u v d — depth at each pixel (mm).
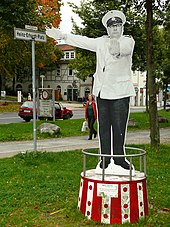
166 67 34281
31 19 25281
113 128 7152
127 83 7156
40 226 6500
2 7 23328
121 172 7047
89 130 20344
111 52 7129
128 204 6566
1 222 6664
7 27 25922
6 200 7926
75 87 79938
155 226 6465
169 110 45594
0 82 74062
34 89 11953
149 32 14227
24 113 31812
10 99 60594
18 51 37094
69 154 13492
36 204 7723
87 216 6730
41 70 79750
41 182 9398
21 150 15047
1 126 23656
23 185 9086
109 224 6496
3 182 9367
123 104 7117
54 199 8039
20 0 24000
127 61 7195
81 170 10836
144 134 21594
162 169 11250
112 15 7168
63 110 33688
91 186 6707
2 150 15086
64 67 81375
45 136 19641
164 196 8422
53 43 42969
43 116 26844
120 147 7145
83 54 30922
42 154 12438
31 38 11656
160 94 68812
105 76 7176
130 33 27078
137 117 30531
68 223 6621
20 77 80000
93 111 18875
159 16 17953
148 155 13352
